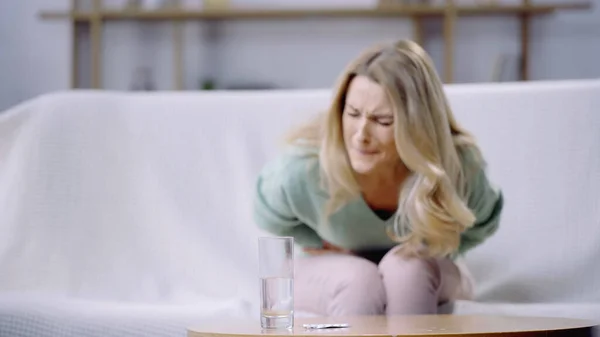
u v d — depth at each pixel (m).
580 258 2.62
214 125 2.86
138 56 4.80
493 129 2.72
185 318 2.40
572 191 2.67
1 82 4.71
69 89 4.71
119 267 2.78
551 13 4.72
